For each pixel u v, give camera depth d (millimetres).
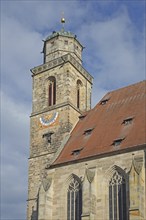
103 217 67062
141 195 62438
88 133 79812
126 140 70438
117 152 69062
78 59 97500
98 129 78812
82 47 100000
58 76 90875
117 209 66562
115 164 68562
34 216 79312
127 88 84688
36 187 82062
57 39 96688
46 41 98250
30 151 86562
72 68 91500
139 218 60719
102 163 70250
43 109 89562
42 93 91625
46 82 92625
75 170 73125
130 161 67125
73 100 89188
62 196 73125
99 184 69188
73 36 97438
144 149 66375
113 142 71688
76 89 91812
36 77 94312
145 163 65375
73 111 87250
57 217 72375
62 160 76375
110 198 67938
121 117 77500
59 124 85438
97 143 74625
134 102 79250
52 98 90625
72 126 85562
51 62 92938
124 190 66750
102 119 81062
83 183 68938
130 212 61594
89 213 66312
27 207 81250
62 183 74000
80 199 71062
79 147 77188
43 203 72625
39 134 87250
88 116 85875
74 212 71062
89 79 96938
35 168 84125
